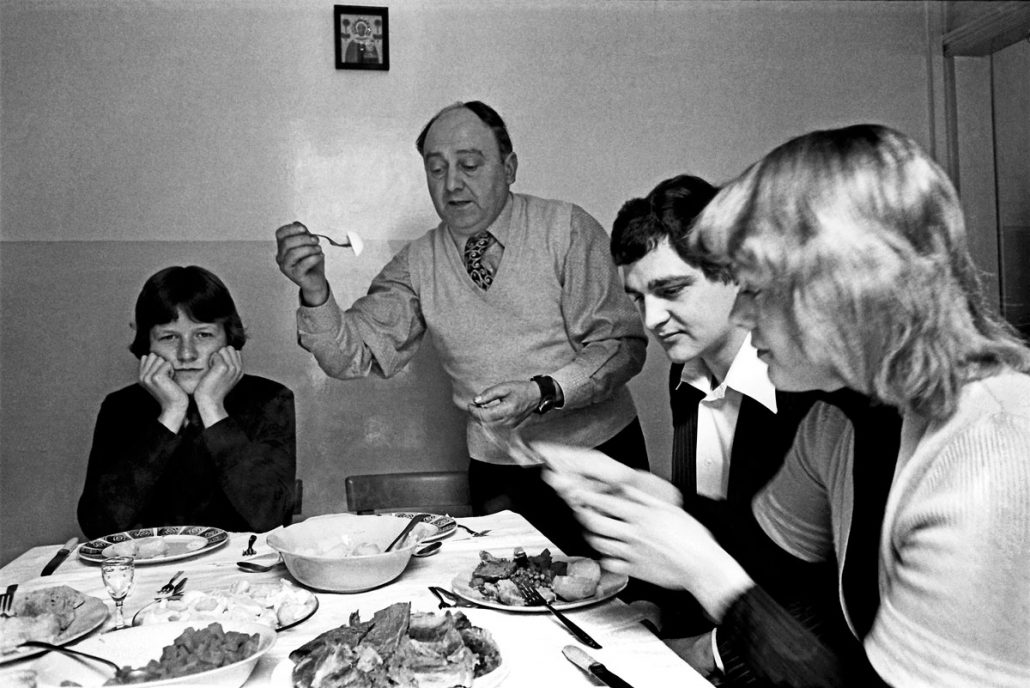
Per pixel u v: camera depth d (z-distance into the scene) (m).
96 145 1.60
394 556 1.13
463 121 1.68
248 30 1.63
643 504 1.57
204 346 1.61
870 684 1.34
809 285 1.53
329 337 1.62
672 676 0.86
